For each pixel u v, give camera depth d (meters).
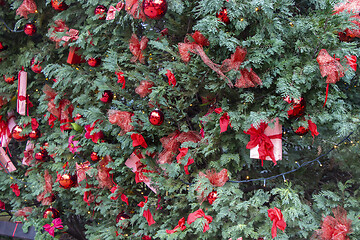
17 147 3.14
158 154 1.95
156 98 1.76
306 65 1.50
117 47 2.07
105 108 2.18
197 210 1.66
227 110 1.67
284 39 1.66
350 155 1.84
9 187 2.86
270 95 1.65
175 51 1.80
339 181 2.01
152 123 1.71
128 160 1.99
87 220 2.70
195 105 1.97
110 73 2.11
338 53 1.48
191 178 1.92
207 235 1.70
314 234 1.67
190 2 1.74
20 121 2.55
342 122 1.60
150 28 1.88
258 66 1.53
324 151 1.89
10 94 2.72
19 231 2.63
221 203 1.68
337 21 1.46
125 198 2.06
